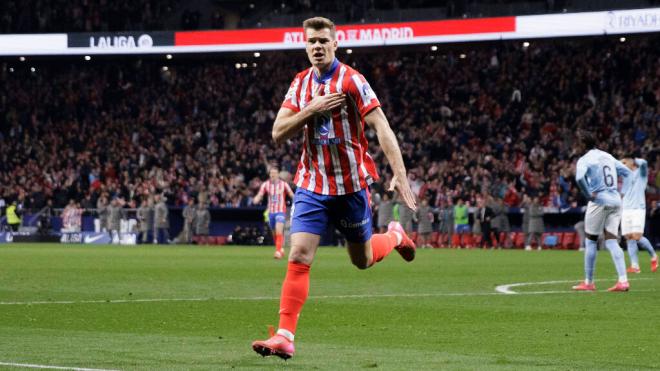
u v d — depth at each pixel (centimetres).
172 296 2016
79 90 7938
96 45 7238
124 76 7994
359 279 2592
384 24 6562
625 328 1438
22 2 7825
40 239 6788
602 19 5966
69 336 1317
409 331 1402
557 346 1238
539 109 6638
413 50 7400
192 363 1063
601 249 5116
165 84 7888
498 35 6281
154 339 1290
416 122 6850
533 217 5394
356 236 1154
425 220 5788
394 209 5853
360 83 1090
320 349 1203
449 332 1390
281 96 7456
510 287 2295
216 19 7600
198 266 3269
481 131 6538
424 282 2475
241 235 6278
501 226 5584
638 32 5856
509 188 5734
